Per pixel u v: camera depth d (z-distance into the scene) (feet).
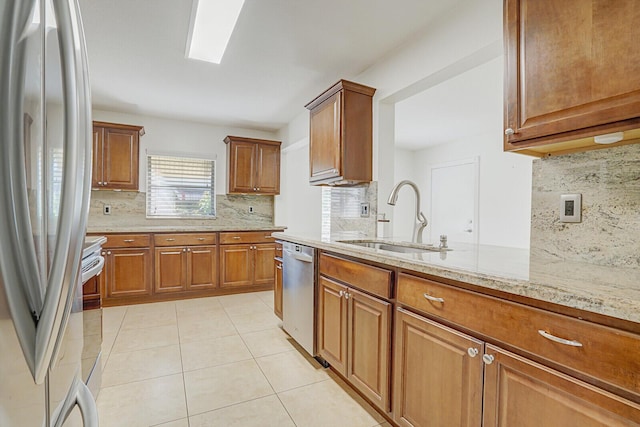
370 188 8.98
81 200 2.09
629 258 3.95
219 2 6.35
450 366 3.93
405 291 4.67
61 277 1.86
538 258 4.74
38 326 1.78
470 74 9.72
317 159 9.50
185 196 14.51
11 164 1.56
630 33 3.08
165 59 8.77
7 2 1.49
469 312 3.70
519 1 4.05
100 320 5.85
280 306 9.30
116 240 11.45
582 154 4.42
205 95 11.43
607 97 3.24
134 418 5.37
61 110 2.01
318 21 7.06
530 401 3.08
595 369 2.63
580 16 3.44
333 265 6.54
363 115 8.77
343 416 5.49
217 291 13.12
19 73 1.59
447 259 4.63
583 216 4.41
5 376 1.52
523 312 3.15
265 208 16.01
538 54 3.83
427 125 15.48
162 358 7.50
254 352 7.88
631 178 3.96
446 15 6.80
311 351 7.27
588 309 2.62
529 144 4.05
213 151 15.02
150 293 11.94
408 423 4.59
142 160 13.69
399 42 7.89
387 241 7.75
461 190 18.34
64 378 2.40
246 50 8.29
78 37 2.13
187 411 5.58
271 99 11.81
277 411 5.61
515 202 15.67
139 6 6.51
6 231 1.54
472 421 3.65
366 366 5.48
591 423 2.65
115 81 10.22
